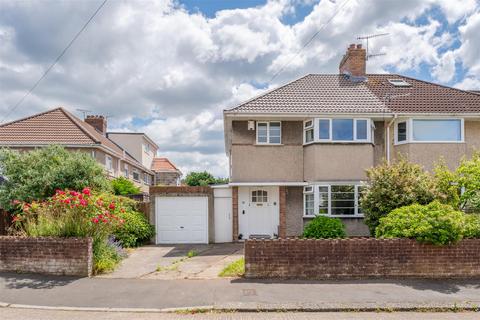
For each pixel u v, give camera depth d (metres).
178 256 12.05
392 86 19.05
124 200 15.16
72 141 20.83
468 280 8.73
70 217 9.49
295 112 15.47
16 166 13.59
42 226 9.70
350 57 19.38
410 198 11.65
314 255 8.83
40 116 22.70
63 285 8.23
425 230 8.81
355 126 15.64
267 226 15.96
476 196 11.16
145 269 9.91
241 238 15.84
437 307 6.92
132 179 31.30
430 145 15.72
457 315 6.63
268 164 16.02
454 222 8.86
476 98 17.44
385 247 8.90
